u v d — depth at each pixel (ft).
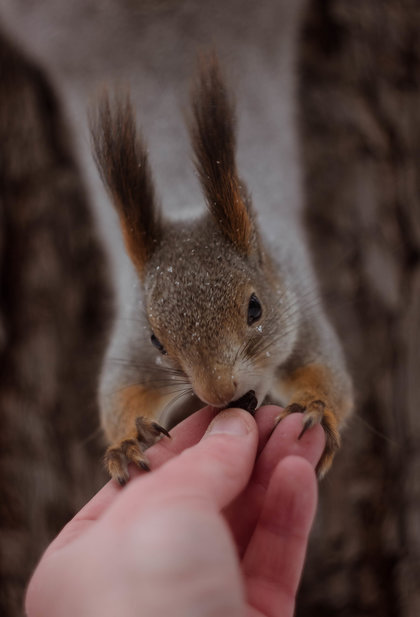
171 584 1.35
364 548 1.94
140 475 1.55
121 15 2.02
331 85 1.98
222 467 1.44
